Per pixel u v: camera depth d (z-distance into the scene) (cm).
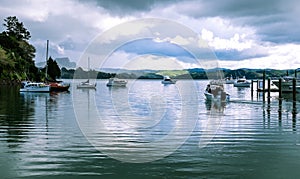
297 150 1102
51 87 4981
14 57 7838
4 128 1503
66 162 962
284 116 1967
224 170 903
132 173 878
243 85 6569
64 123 1661
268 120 1794
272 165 944
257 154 1055
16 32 9819
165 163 962
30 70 8456
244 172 888
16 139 1259
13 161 967
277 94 4278
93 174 870
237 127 1553
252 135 1353
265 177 853
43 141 1227
